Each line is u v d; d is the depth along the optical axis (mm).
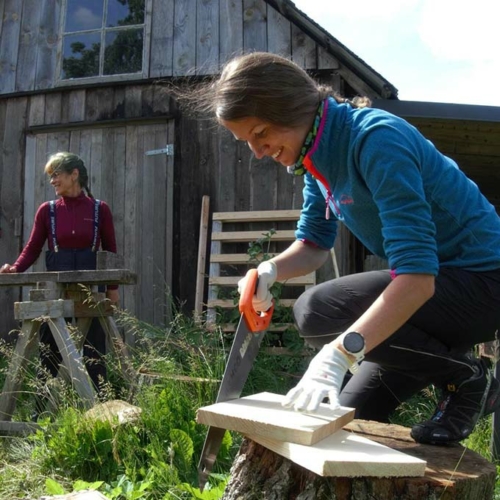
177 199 7301
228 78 2094
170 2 7547
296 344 5914
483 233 2295
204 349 5027
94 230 5145
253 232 6934
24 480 3348
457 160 7926
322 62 6961
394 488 1932
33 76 7824
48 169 5129
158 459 3277
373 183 2068
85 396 4133
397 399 2684
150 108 7453
